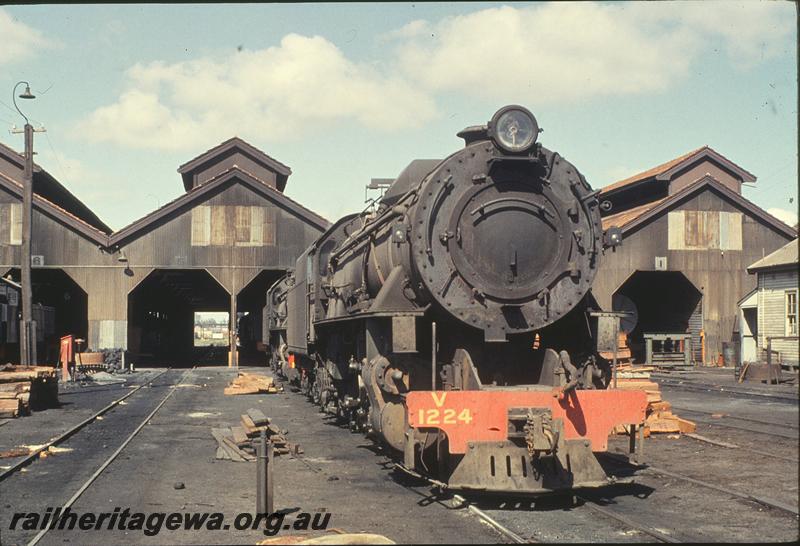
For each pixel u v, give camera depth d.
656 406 15.69
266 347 43.28
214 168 45.69
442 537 7.77
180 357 63.34
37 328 39.53
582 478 8.97
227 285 40.59
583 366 10.45
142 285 48.53
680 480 10.63
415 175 12.43
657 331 43.34
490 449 8.95
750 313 36.28
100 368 36.56
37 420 18.95
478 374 10.52
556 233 10.55
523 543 7.32
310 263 18.81
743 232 41.03
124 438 15.66
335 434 15.55
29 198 28.19
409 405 8.88
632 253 40.09
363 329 13.02
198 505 9.46
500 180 10.43
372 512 8.90
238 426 16.94
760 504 9.22
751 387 26.91
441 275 10.17
